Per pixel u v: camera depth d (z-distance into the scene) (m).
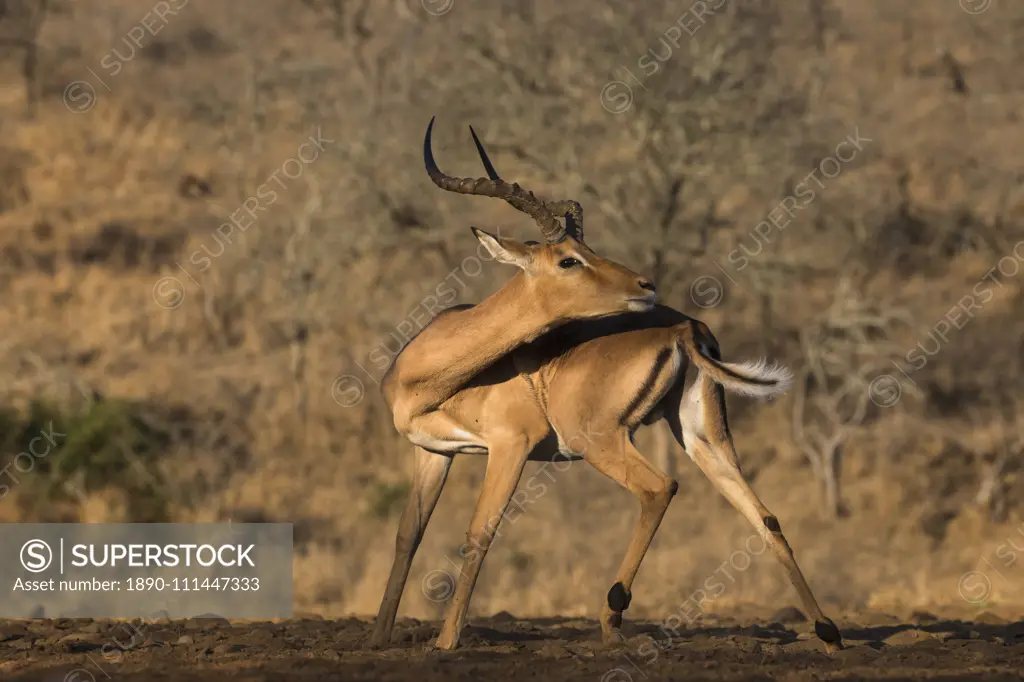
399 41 52.06
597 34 43.62
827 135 47.19
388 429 43.88
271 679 13.48
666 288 40.53
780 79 47.44
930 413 46.59
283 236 53.06
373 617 21.72
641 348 16.31
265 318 50.72
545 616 22.86
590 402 16.31
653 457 42.22
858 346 42.19
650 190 39.81
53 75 69.31
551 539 33.78
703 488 39.88
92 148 63.78
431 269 50.97
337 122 50.06
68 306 52.06
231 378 46.66
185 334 50.44
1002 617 21.64
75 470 35.44
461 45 43.59
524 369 16.53
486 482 16.39
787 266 42.69
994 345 48.34
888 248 53.50
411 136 45.22
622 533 35.06
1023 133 58.22
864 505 39.06
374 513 36.69
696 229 44.03
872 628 19.22
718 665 14.65
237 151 61.28
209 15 71.00
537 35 42.41
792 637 18.22
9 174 61.31
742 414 45.97
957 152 57.31
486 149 41.47
